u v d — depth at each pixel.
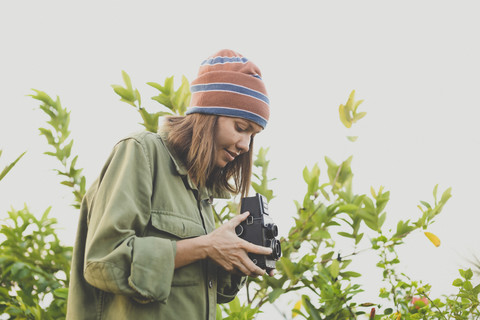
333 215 2.28
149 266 1.37
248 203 1.70
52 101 2.47
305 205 2.32
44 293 2.28
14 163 1.98
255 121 1.69
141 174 1.52
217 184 1.83
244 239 1.66
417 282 2.12
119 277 1.34
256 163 2.51
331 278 2.06
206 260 1.60
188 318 1.49
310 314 1.92
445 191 2.23
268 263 1.64
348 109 2.45
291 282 2.10
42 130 2.46
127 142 1.58
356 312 1.99
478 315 2.02
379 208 2.27
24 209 2.49
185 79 2.43
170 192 1.57
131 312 1.42
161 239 1.43
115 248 1.38
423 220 2.23
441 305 2.04
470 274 2.04
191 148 1.64
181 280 1.50
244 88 1.67
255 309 1.95
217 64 1.71
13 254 2.33
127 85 2.36
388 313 2.01
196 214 1.63
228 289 1.78
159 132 1.72
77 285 1.51
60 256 2.34
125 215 1.41
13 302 2.14
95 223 1.44
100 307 1.49
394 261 2.15
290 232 2.36
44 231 2.47
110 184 1.49
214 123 1.67
